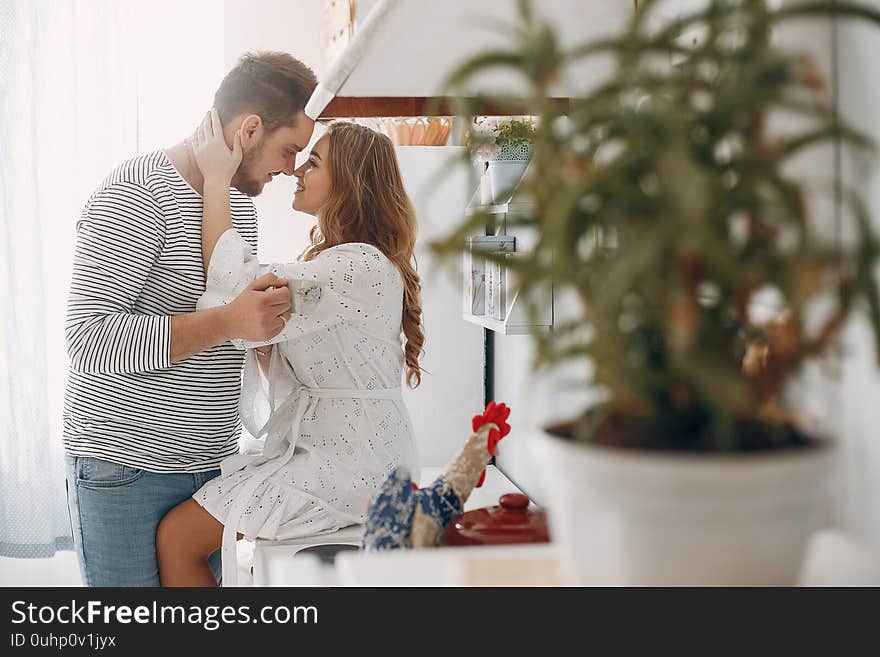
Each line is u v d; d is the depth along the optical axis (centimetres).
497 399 238
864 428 69
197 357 170
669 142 41
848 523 72
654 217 42
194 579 167
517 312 164
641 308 46
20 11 244
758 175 43
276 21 270
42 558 260
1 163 244
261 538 160
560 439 48
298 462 166
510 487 206
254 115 169
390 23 114
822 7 45
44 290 247
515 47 53
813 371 72
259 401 193
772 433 47
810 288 43
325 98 99
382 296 173
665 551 44
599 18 111
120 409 167
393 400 178
